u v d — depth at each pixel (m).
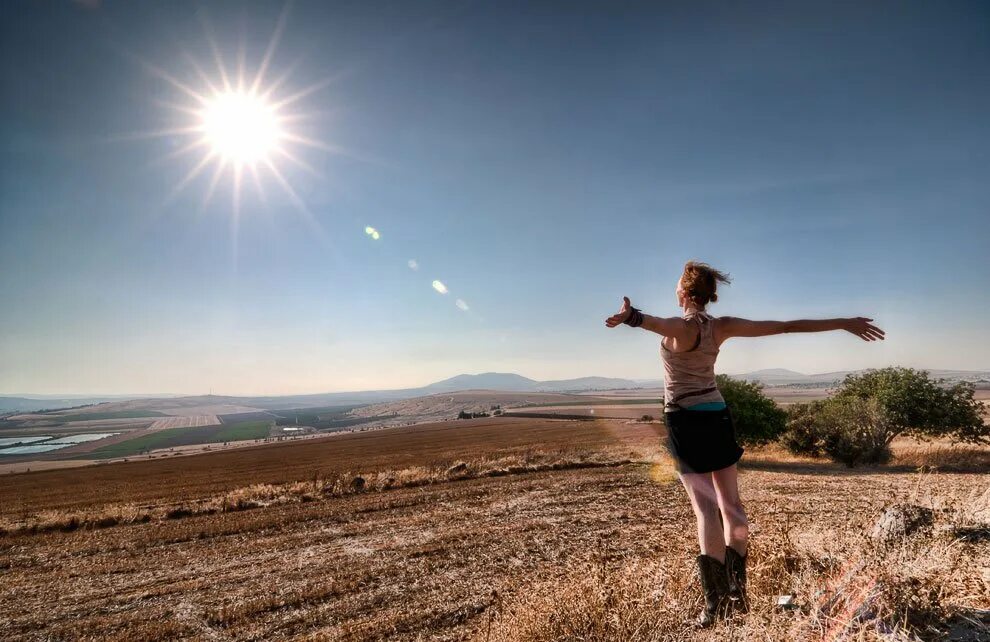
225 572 11.07
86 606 9.56
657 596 2.70
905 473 20.09
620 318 2.24
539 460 27.09
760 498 12.49
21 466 132.75
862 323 2.27
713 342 2.42
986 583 2.18
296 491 23.03
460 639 5.93
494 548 10.47
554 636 2.72
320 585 9.21
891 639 1.76
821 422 26.62
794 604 2.31
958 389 25.39
